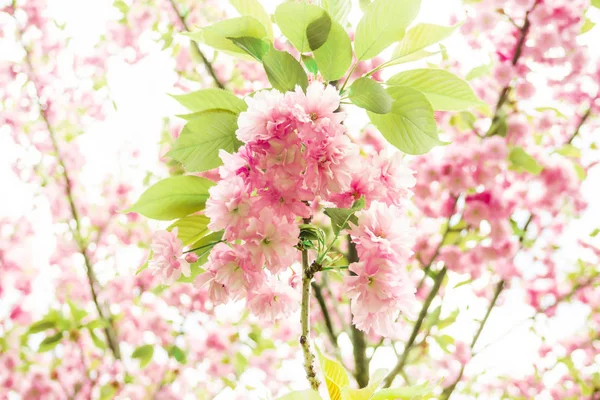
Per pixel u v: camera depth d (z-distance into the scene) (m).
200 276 1.25
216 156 1.29
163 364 3.02
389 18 1.28
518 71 2.52
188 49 2.83
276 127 1.20
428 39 1.31
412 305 1.22
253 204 1.20
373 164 1.25
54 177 3.10
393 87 1.28
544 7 2.45
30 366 2.94
